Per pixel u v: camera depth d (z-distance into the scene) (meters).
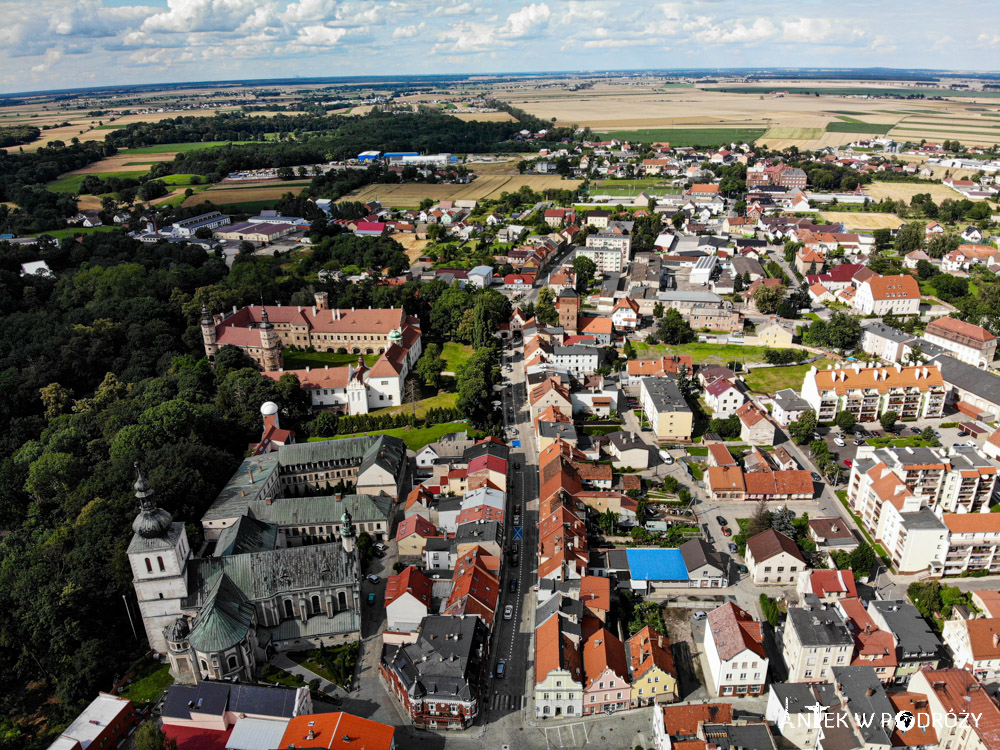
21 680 144.75
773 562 160.62
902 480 174.88
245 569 148.88
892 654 135.00
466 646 136.12
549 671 129.38
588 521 183.62
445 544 168.38
